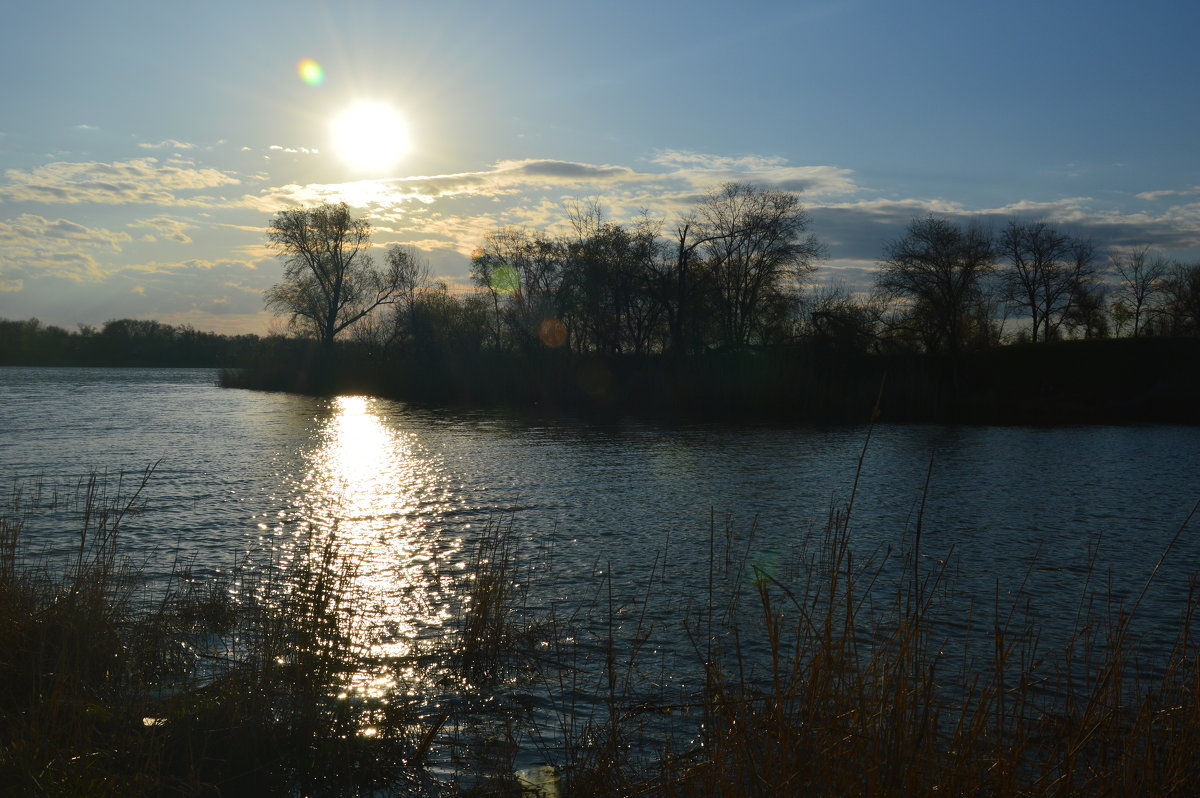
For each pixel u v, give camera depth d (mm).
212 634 8617
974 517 17266
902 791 4688
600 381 49469
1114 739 5613
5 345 127250
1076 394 47375
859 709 5035
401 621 9719
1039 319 76125
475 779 5883
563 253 54219
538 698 7488
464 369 53500
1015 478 22781
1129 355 50844
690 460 25562
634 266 50812
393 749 6285
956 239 59750
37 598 8109
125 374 103562
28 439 29469
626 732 6672
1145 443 32000
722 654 8445
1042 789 5164
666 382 45906
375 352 61375
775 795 4660
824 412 42000
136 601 9812
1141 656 8875
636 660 8500
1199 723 5715
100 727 5859
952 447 30266
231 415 40719
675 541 14570
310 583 10734
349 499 18469
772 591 11070
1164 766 5277
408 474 22312
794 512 17484
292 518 16266
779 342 50531
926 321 59812
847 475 22859
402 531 15250
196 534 14641
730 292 53375
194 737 5832
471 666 8195
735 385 44125
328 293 64875
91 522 14555
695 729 6723
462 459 25469
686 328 51188
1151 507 18516
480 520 16375
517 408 46094
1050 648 9117
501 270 56938
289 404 48469
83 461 23844
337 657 7715
